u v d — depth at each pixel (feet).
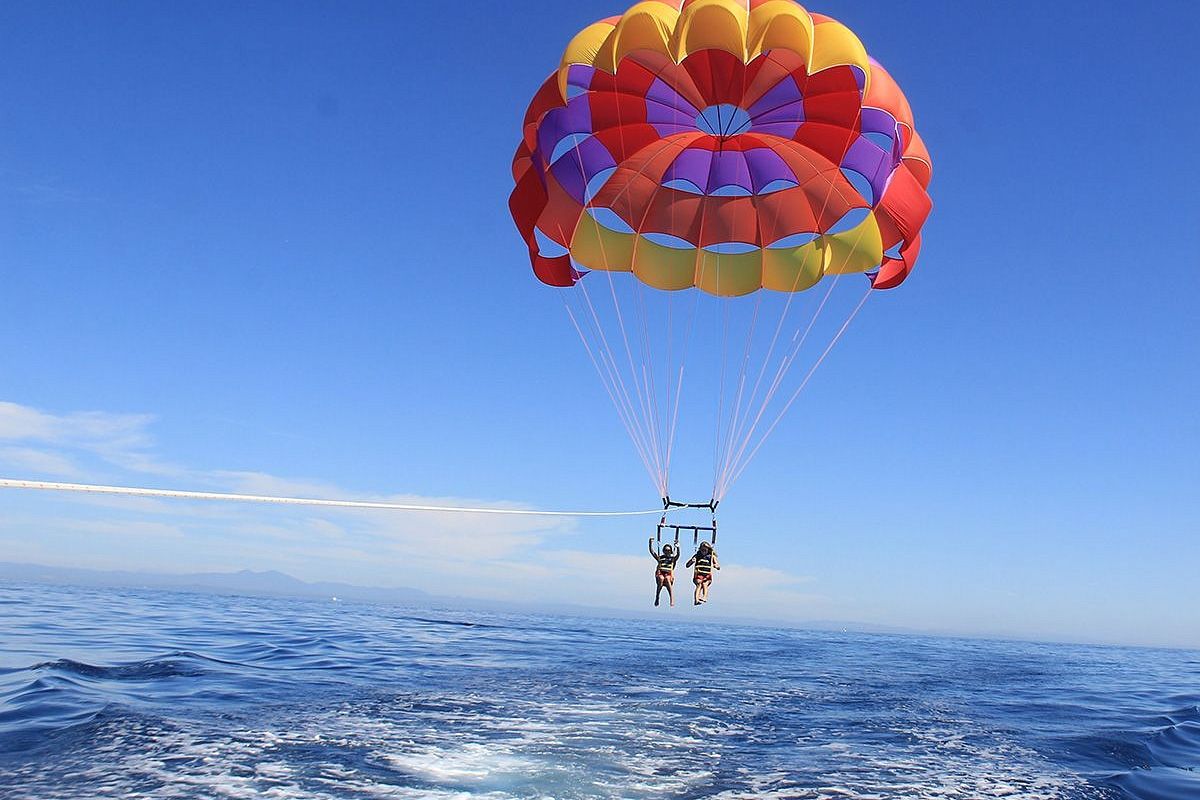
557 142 43.57
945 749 33.37
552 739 30.73
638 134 44.96
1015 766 30.94
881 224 45.19
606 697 42.19
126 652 52.60
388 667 51.47
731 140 45.73
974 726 39.45
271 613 114.93
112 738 27.84
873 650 101.19
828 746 32.81
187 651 54.75
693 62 42.14
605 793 24.08
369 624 96.27
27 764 24.70
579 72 42.14
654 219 46.57
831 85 41.24
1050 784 28.55
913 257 45.73
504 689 43.27
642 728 34.09
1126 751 34.99
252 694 38.06
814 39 39.06
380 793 22.86
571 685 46.21
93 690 36.83
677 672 56.80
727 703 42.70
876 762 30.32
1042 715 44.52
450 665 54.39
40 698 34.30
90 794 21.97
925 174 44.04
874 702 46.34
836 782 27.12
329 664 51.52
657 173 45.83
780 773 27.84
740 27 38.06
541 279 46.96
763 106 43.62
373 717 33.32
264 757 26.17
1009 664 85.10
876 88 40.57
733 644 96.94
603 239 47.37
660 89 43.65
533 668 54.65
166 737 28.17
